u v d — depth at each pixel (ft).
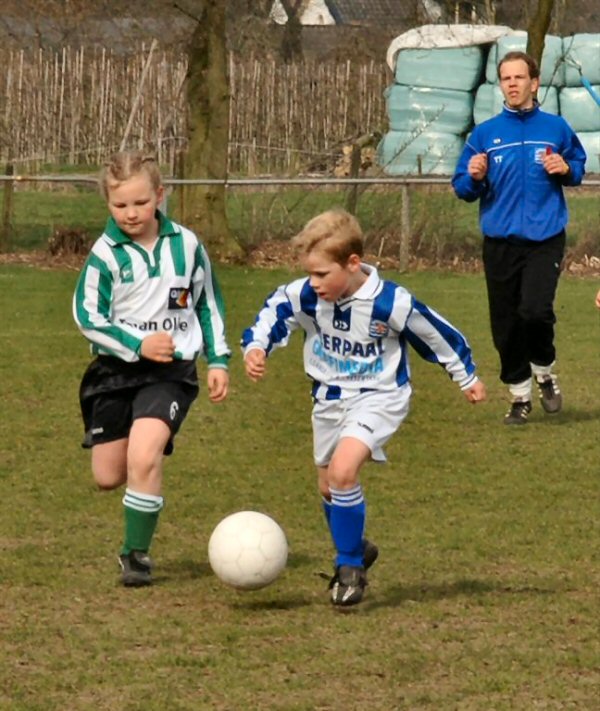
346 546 45.14
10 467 67.62
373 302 45.06
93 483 64.28
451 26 246.68
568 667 39.32
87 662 39.60
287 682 37.93
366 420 45.32
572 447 73.26
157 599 46.34
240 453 71.82
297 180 152.97
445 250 159.43
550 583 48.42
